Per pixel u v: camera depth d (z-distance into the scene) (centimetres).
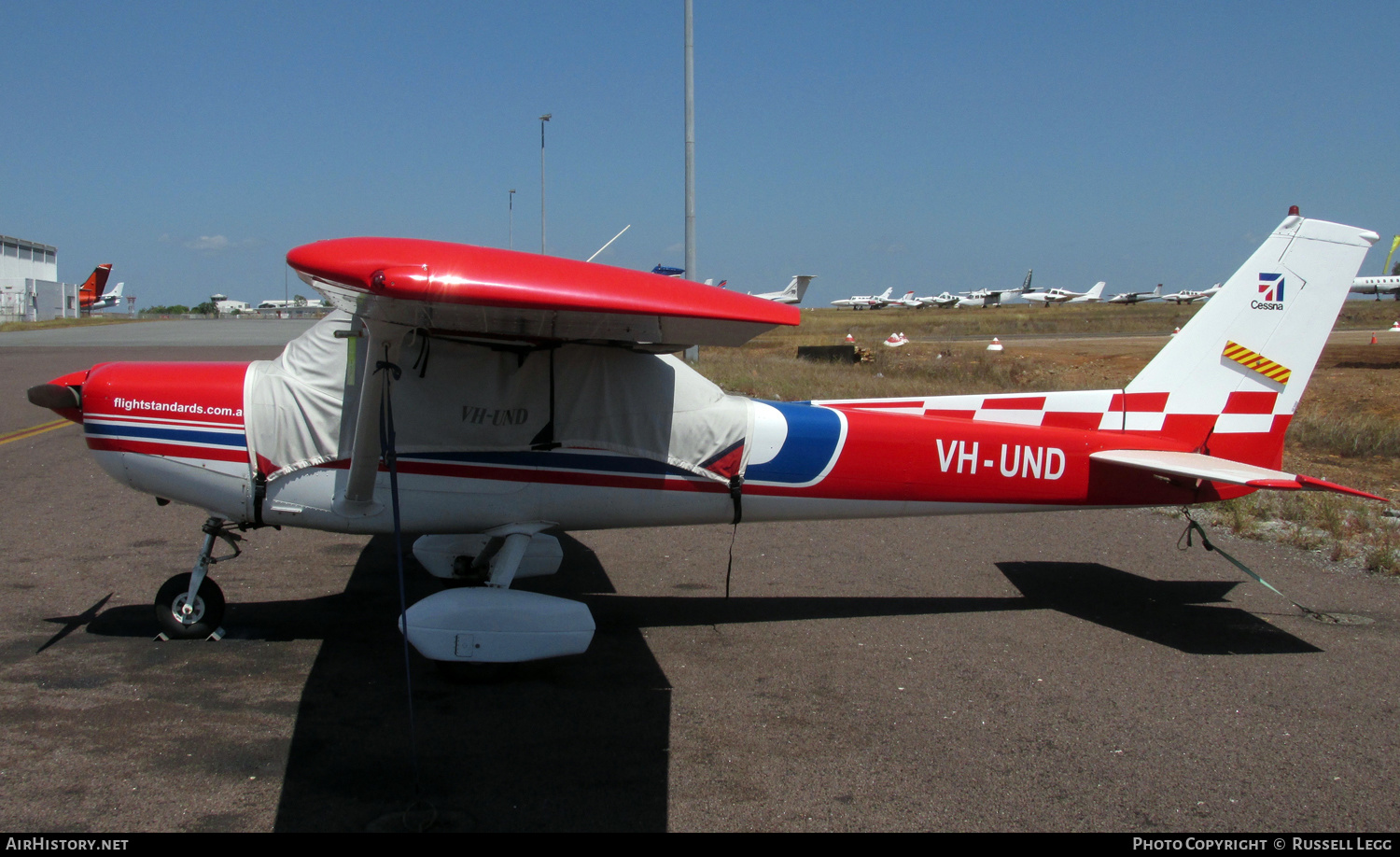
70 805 274
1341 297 501
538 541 502
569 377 414
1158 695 381
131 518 621
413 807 280
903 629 457
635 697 369
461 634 370
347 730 330
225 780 293
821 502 461
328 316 407
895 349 2623
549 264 314
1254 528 660
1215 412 506
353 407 396
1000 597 511
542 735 333
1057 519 698
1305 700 377
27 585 477
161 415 402
